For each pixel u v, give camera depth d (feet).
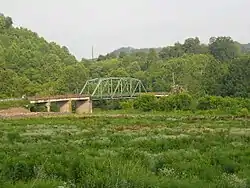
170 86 526.16
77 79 514.68
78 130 154.81
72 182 47.21
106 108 457.68
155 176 51.34
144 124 190.90
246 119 228.63
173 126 175.63
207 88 424.05
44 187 43.83
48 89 456.45
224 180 50.21
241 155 73.97
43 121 215.10
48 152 78.48
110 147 93.97
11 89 414.00
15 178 49.62
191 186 47.19
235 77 405.39
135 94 457.68
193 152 79.25
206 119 230.07
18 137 119.14
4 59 545.44
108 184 44.60
